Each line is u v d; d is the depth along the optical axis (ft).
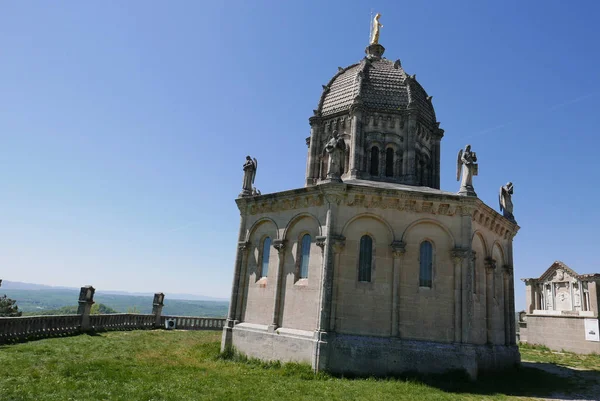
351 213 79.71
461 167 86.48
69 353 79.71
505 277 99.04
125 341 102.06
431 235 80.74
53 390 51.29
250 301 91.20
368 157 99.50
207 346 97.76
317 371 70.03
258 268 92.43
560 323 152.46
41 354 76.43
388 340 74.33
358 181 89.81
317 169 105.29
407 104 103.04
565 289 161.58
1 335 86.84
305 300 79.71
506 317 96.37
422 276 79.05
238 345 87.76
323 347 71.31
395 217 80.59
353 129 99.19
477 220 85.76
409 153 98.68
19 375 58.29
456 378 71.36
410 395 58.70
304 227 84.53
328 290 74.74
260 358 81.82
